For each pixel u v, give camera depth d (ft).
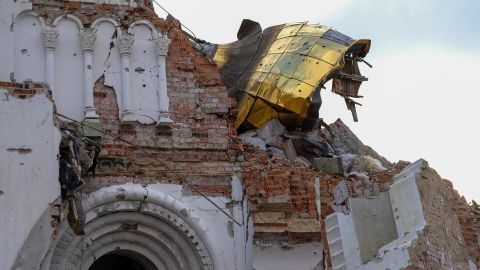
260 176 68.33
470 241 79.56
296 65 86.63
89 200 63.82
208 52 92.27
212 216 67.62
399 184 71.41
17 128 57.77
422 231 68.33
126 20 70.38
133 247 66.33
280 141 81.25
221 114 70.54
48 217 57.00
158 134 68.69
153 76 69.97
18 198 56.65
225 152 69.67
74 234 62.80
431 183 72.79
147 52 70.49
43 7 68.74
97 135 65.67
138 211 65.46
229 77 90.02
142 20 70.79
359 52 89.92
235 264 66.95
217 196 68.33
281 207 67.31
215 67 71.82
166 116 68.74
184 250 66.54
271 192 67.67
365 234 70.03
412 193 70.28
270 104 85.15
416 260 66.03
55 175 57.72
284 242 66.90
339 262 68.59
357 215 70.33
